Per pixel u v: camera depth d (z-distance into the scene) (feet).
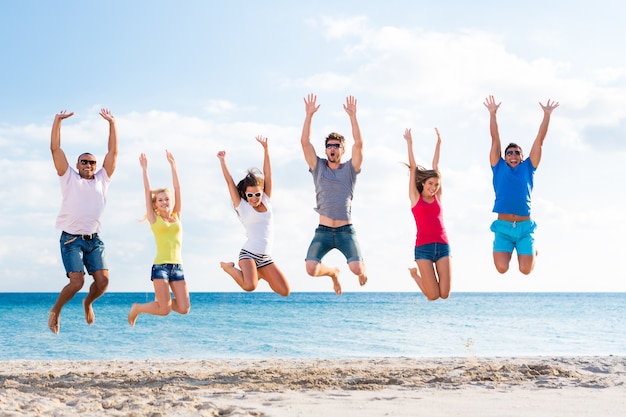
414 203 28.09
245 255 27.25
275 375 31.73
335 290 30.22
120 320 117.39
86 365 42.47
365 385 27.04
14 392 23.47
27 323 111.96
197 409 19.81
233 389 26.13
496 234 29.55
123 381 29.32
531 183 29.19
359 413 19.25
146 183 27.78
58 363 44.16
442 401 21.90
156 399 22.15
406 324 109.09
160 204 27.55
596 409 20.10
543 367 33.40
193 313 146.92
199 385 27.71
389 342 76.95
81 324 107.45
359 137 27.58
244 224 27.81
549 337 83.97
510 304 236.43
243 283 26.76
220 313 146.00
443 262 27.68
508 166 29.25
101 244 27.43
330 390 25.63
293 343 76.64
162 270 27.20
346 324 109.19
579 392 24.38
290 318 126.82
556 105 28.91
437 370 33.68
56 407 20.79
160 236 27.53
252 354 66.80
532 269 28.94
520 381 28.17
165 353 67.72
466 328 99.96
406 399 22.43
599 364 36.86
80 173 27.25
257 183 27.37
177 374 32.83
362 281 27.89
